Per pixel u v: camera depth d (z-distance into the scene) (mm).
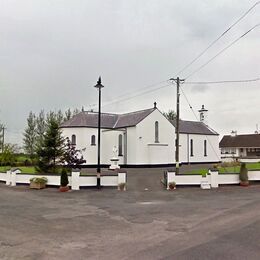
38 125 68625
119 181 25078
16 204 18078
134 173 35219
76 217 14078
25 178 28281
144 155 45562
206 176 25125
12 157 46719
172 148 49125
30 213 15125
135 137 45188
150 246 9031
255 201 17188
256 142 73938
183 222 12508
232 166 36781
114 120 50094
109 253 8461
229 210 14664
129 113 50562
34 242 9742
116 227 11945
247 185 25234
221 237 9703
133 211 15469
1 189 26062
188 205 16891
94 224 12539
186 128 53562
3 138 62781
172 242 9414
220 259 7570
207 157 55344
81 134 45344
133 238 10164
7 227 11992
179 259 7633
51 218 13852
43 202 18891
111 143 45906
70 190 24641
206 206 16281
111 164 43406
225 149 78188
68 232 11148
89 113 48312
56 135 29062
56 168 28828
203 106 60188
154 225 12156
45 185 26453
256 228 10695
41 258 8086
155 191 23531
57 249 8945
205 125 58719
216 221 12320
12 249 8945
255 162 47625
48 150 28625
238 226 11133
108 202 18734
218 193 21656
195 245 8898
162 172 36156
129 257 7980
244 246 8633
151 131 46625
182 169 39344
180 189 24250
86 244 9477
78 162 30031
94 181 25625
